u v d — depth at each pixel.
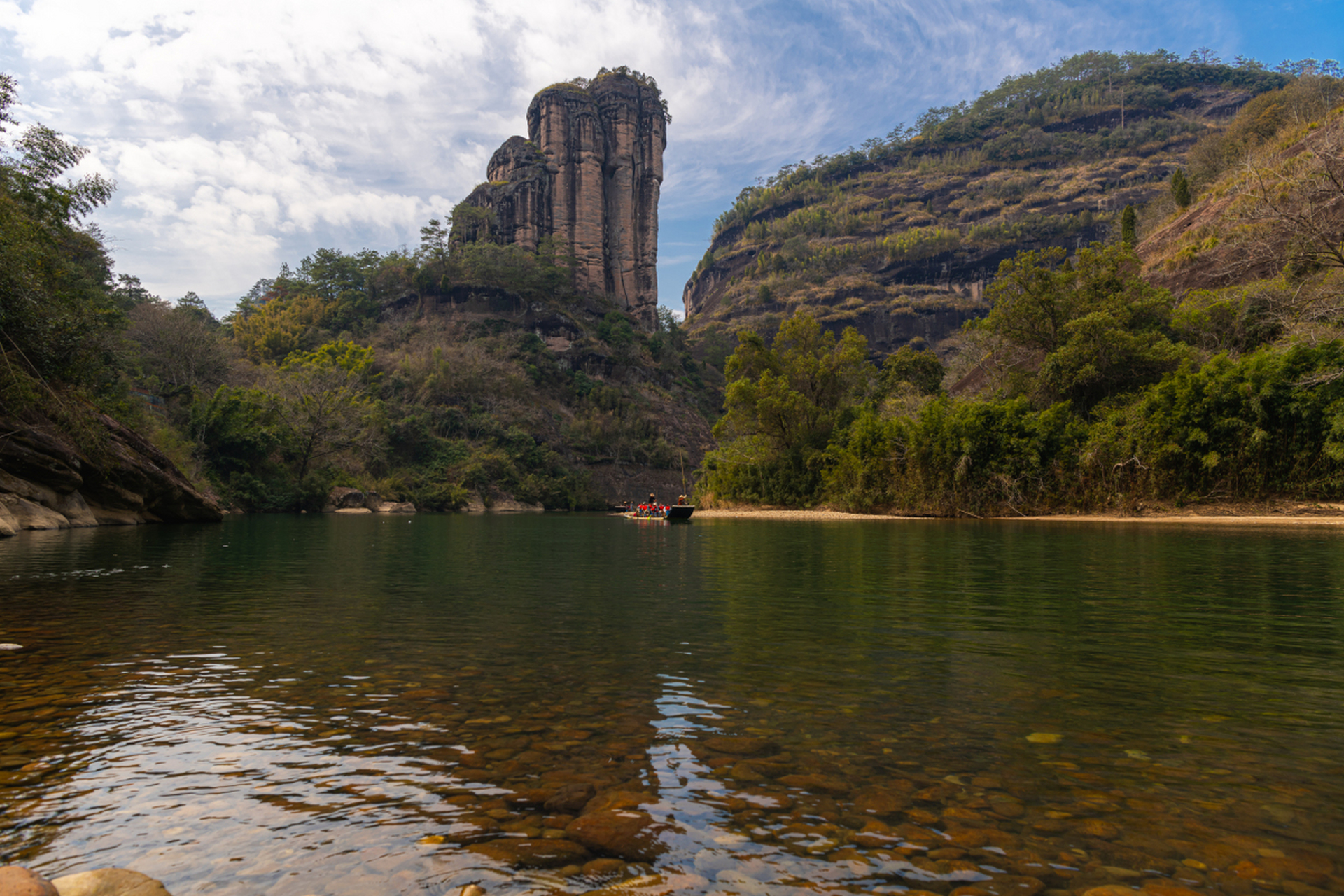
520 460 86.12
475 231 130.50
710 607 7.04
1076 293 36.88
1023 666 4.54
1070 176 182.12
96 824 2.33
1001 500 32.88
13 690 3.96
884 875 1.96
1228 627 5.83
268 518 37.97
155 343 54.94
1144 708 3.61
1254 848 2.11
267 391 57.03
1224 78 196.62
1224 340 34.31
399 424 73.88
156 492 23.14
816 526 27.98
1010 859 2.05
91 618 6.29
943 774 2.74
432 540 19.34
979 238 169.62
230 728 3.32
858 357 46.69
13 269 16.94
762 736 3.19
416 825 2.32
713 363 151.62
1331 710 3.55
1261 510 26.86
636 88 148.38
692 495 56.91
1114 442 30.28
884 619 6.31
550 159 136.88
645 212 148.12
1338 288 27.31
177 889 1.91
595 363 115.25
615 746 3.08
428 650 5.02
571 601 7.51
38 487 19.06
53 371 19.58
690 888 1.88
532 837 2.22
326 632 5.70
